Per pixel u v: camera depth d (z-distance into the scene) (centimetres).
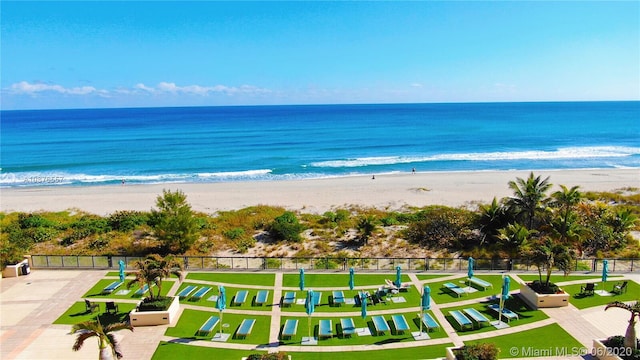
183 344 2039
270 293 2594
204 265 3036
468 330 2136
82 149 10262
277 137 12531
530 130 13850
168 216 3425
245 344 2042
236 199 5291
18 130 15312
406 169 7569
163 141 11688
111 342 1680
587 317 2236
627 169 7094
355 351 1972
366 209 4622
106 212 4725
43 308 2397
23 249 3288
